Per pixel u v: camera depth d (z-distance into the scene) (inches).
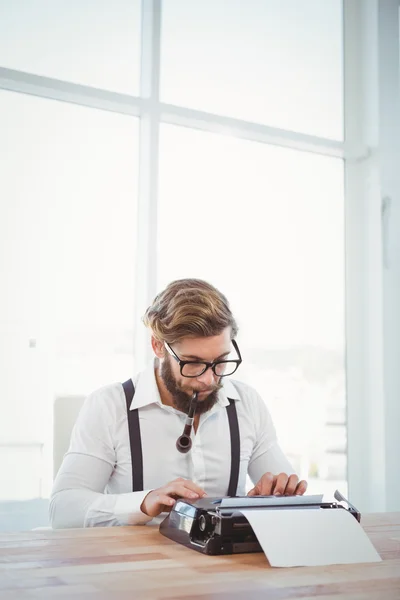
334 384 132.2
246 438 70.7
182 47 123.5
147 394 66.4
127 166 116.8
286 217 130.0
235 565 41.3
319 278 132.3
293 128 132.2
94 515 56.4
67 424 82.8
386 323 129.8
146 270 114.2
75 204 112.1
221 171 124.4
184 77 123.0
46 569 39.1
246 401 72.4
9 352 106.0
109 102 113.0
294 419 128.0
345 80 137.3
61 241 110.6
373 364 131.1
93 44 116.0
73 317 110.5
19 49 109.3
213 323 59.8
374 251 132.1
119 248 114.9
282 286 128.2
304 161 133.2
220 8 127.9
